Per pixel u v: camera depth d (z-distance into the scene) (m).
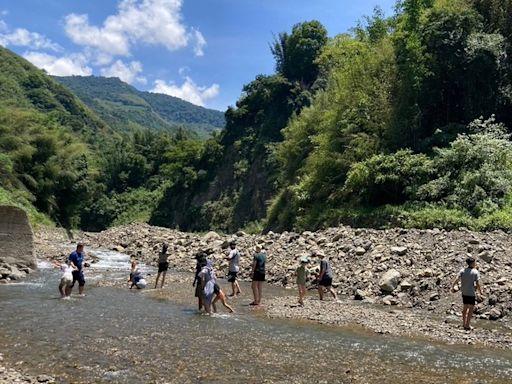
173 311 13.70
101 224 95.75
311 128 42.50
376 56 32.44
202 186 83.50
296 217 35.09
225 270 21.52
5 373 8.07
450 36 30.72
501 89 31.03
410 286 15.89
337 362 9.41
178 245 28.89
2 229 19.81
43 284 17.47
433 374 8.88
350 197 30.52
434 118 32.47
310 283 18.20
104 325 11.71
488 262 16.61
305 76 78.81
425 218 23.41
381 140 30.52
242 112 82.31
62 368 8.52
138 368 8.64
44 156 51.78
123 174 101.31
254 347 10.23
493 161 24.77
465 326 12.38
